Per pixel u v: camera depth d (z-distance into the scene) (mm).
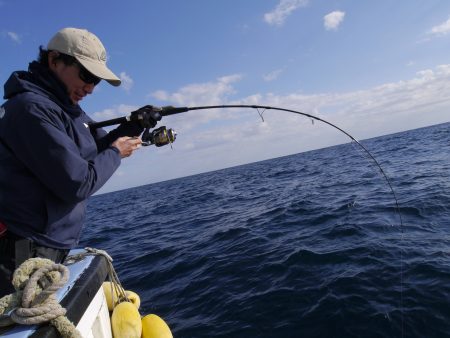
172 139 2453
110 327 2094
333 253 6109
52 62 1778
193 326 4605
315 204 11336
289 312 4445
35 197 1687
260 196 17078
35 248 1722
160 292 6020
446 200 8469
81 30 1818
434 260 5152
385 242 6273
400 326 3814
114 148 1893
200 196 23594
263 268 6055
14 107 1609
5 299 1412
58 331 1359
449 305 3998
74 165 1581
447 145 23141
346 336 3814
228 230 9820
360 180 15414
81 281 1723
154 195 37094
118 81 1885
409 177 13555
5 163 1662
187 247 8859
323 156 44906
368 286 4699
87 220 22531
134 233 12977
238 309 4785
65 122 1739
